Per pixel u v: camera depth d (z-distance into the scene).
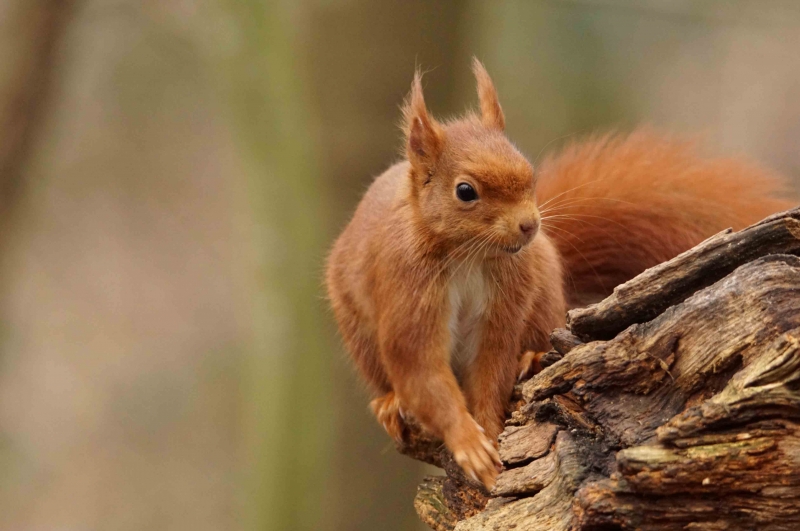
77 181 19.59
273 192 11.88
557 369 5.80
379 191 7.79
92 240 20.64
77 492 18.47
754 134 19.17
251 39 11.95
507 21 16.95
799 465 4.79
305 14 11.75
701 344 5.40
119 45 17.59
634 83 17.69
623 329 5.88
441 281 6.95
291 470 11.95
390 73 11.46
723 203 8.57
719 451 4.88
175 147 19.73
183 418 19.94
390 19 11.38
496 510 5.84
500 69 17.30
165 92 18.66
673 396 5.48
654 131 9.11
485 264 6.95
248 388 13.23
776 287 5.28
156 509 18.44
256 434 12.34
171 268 21.55
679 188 8.60
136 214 20.52
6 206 13.62
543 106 17.22
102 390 20.08
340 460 11.98
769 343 5.18
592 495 5.12
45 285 20.56
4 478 17.88
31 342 19.83
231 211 20.80
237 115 12.15
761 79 19.50
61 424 19.47
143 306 21.03
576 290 8.67
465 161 6.77
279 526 11.95
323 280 9.40
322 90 11.64
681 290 5.68
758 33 18.47
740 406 4.86
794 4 14.38
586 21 16.95
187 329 21.03
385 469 12.03
